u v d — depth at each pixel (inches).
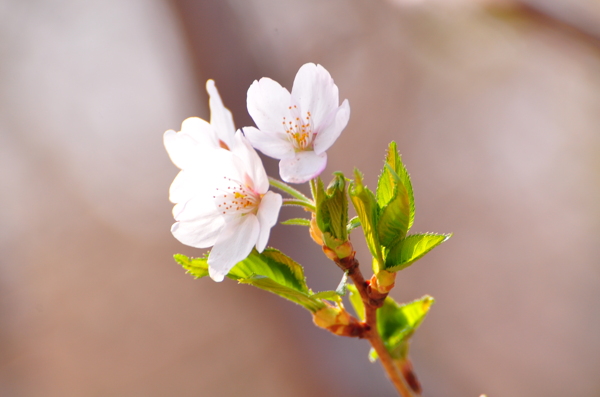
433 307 54.9
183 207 16.1
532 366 52.1
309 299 16.1
